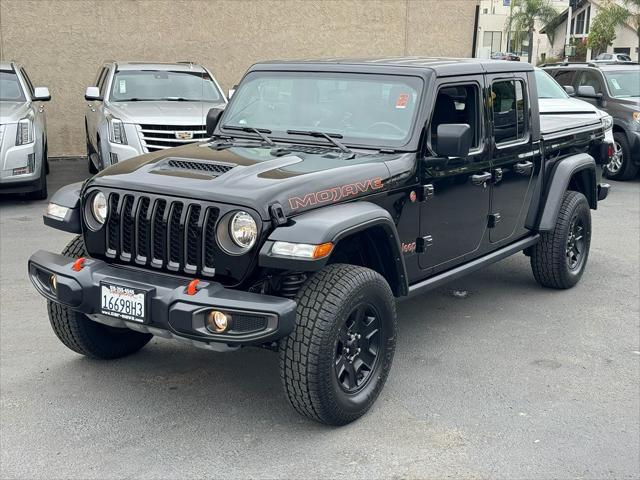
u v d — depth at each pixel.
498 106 5.61
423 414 4.44
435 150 4.93
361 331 4.30
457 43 18.28
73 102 15.15
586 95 13.17
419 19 17.75
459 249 5.34
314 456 3.96
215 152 4.71
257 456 3.96
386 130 4.88
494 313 6.22
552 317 6.15
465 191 5.25
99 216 4.37
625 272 7.47
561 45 74.44
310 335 3.90
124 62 12.08
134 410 4.45
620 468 3.90
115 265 4.32
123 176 4.31
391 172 4.55
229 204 3.89
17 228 8.90
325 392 3.99
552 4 77.44
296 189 3.98
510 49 77.75
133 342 5.18
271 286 4.18
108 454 3.96
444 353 5.36
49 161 14.73
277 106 5.31
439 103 4.99
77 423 4.28
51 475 3.76
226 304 3.75
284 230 3.83
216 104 11.14
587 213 6.81
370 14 17.25
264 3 16.27
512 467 3.88
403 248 4.76
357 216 4.04
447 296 6.65
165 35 15.62
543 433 4.24
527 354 5.38
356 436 4.17
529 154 6.01
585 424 4.36
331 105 5.12
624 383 4.93
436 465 3.89
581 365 5.20
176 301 3.83
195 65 12.27
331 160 4.56
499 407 4.55
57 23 14.79
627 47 63.50
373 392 4.37
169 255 4.11
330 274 4.07
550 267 6.56
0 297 6.39
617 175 13.09
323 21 16.88
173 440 4.11
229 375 4.95
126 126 10.08
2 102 10.50
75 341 4.87
